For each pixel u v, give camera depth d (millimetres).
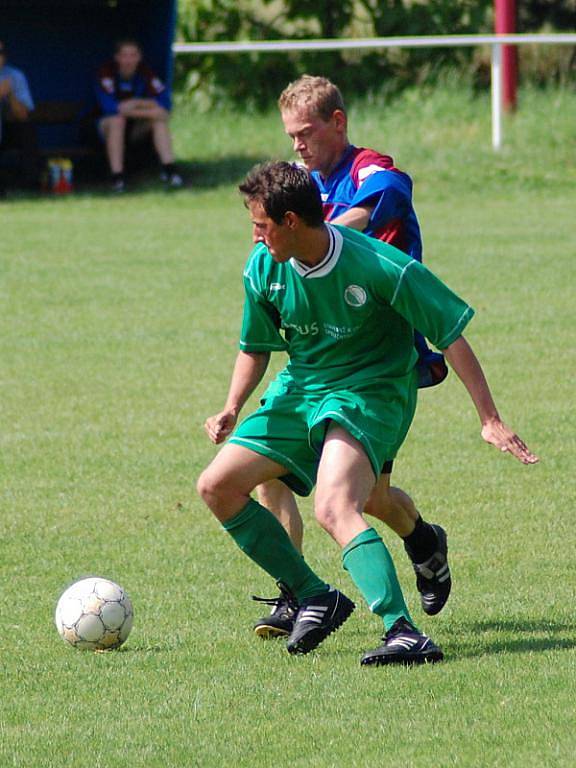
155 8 67000
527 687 15250
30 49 68875
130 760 13719
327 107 18281
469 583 19766
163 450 27672
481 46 79625
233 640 17562
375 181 17953
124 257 49938
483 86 78062
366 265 16109
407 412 17047
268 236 15867
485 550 21281
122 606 17312
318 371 16906
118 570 20750
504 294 42531
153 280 45781
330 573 20547
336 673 16016
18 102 63656
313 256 16094
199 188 64750
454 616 18344
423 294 16141
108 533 22625
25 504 24266
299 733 14211
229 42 81688
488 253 49156
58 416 30297
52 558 21359
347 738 14031
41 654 17156
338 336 16562
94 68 69688
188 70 80375
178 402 31375
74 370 34438
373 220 17953
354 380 16656
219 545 21984
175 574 20531
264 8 82812
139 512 23781
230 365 34781
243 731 14320
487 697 14984
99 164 69500
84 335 38250
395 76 79750
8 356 36000
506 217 57031
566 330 37688
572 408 30078
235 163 68812
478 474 25609
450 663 16172
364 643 17391
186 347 36719
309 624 16531
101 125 65375
